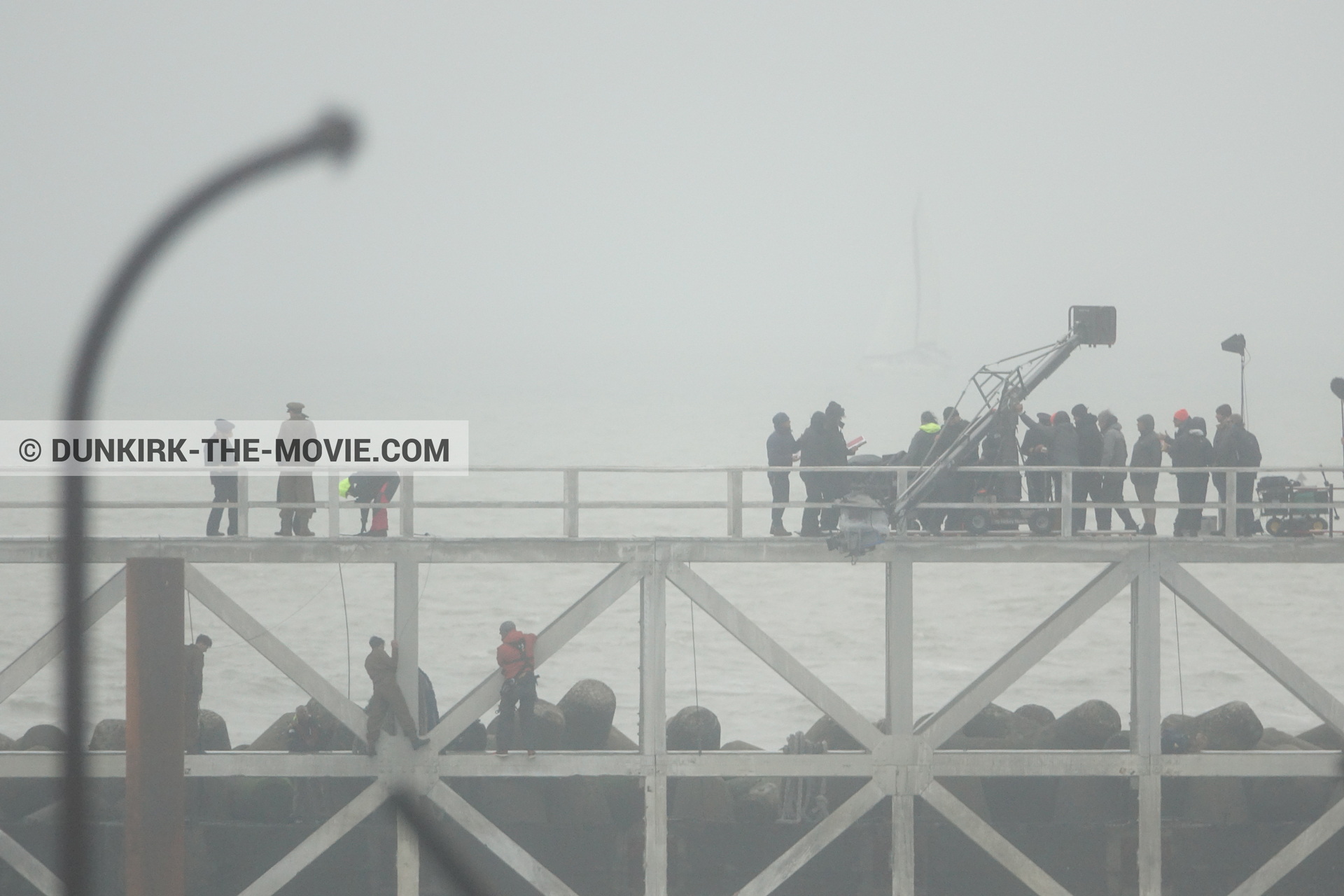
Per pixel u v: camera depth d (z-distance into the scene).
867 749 88.44
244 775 85.69
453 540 86.12
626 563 86.75
